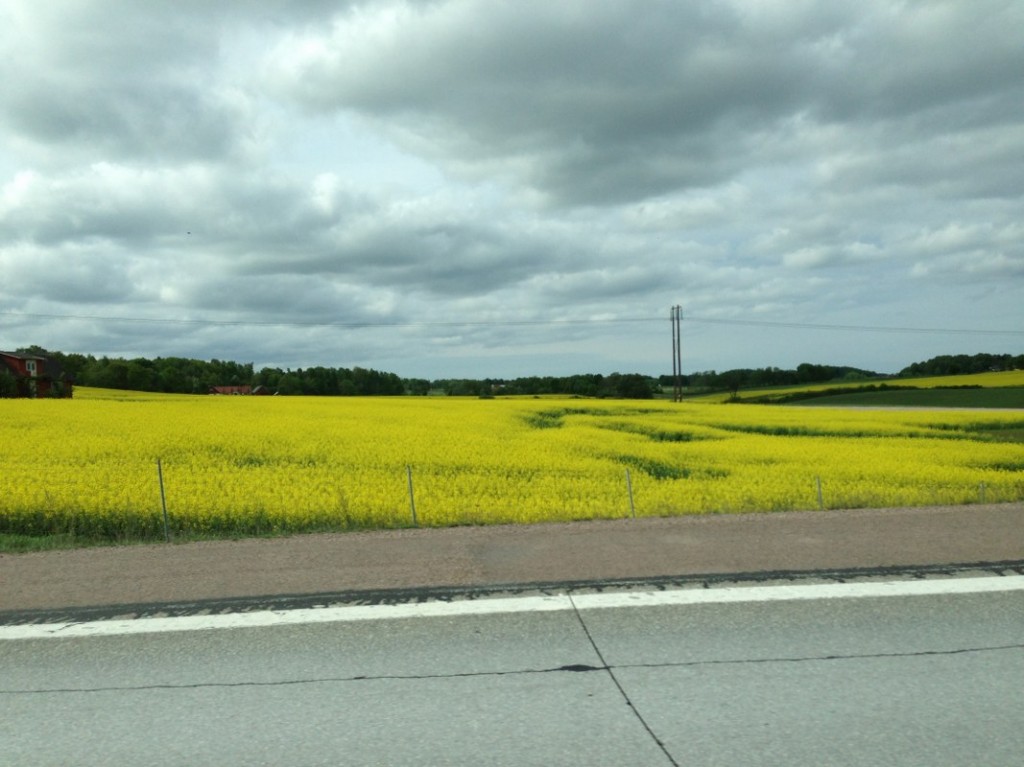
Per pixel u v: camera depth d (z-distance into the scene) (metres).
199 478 15.69
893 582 5.66
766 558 6.38
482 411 43.19
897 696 3.83
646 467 19.98
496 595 5.52
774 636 4.64
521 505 12.22
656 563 6.29
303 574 6.19
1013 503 9.53
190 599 5.59
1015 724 3.54
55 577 6.30
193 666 4.37
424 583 5.85
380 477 16.30
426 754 3.34
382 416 36.81
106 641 4.79
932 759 3.24
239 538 8.08
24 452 20.19
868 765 3.19
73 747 3.47
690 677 4.08
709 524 7.91
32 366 66.25
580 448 23.55
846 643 4.52
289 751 3.39
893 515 8.27
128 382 97.81
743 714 3.66
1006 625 4.78
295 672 4.25
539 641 4.62
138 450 20.83
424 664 4.32
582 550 6.80
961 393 74.25
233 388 107.75
